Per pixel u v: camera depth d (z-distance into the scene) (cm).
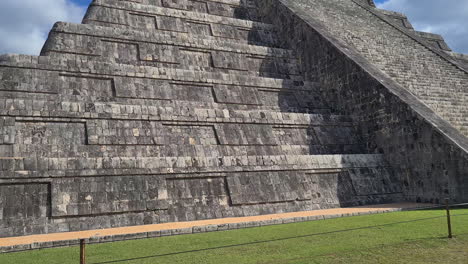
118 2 2125
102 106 1404
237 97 1825
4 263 702
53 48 1688
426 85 1936
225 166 1313
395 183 1579
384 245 770
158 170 1209
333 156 1533
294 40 2323
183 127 1512
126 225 1088
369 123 1753
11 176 1041
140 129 1416
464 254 704
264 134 1630
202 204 1220
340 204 1423
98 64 1631
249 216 1241
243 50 2133
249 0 2797
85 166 1142
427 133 1479
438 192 1425
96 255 739
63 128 1324
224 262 668
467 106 1844
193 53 2022
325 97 2031
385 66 2016
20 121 1282
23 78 1477
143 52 1872
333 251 729
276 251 737
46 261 704
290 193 1361
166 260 688
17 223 998
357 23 2659
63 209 1052
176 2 2480
